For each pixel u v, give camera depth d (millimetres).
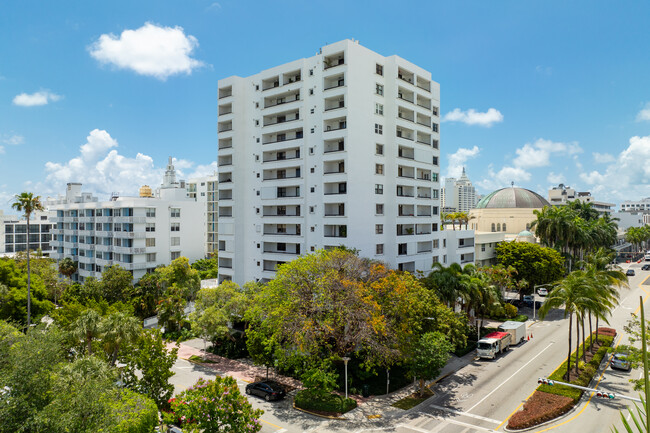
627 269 115938
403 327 37844
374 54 59938
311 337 35000
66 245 94875
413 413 34094
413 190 64188
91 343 37469
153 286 65000
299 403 35469
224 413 24828
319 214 59531
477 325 54469
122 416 22172
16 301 54219
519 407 35000
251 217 68312
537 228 83188
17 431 18109
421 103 68000
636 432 30328
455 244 71250
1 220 120000
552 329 59938
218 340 52125
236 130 69000
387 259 60750
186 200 86562
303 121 61562
